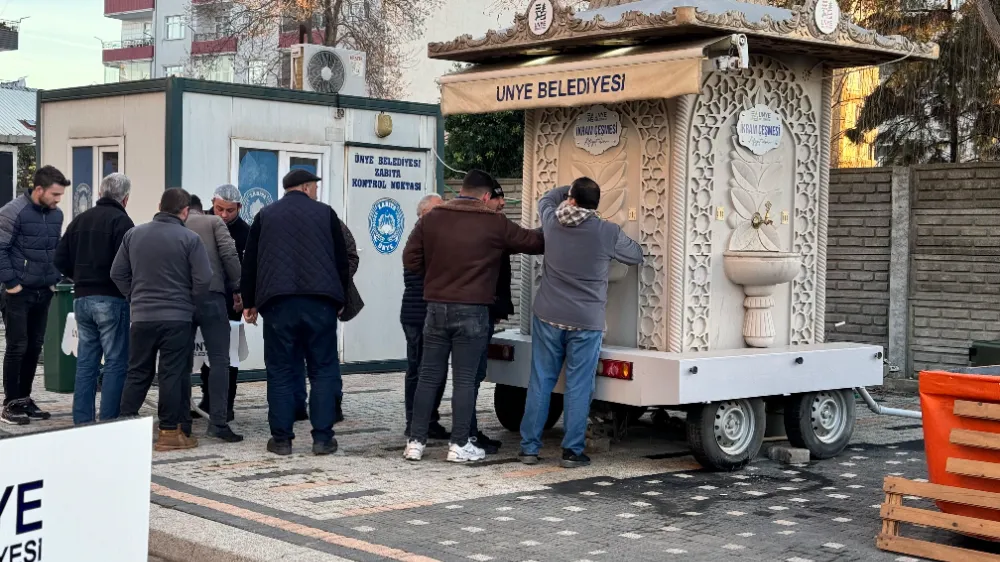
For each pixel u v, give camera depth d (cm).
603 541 600
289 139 1220
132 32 6938
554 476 767
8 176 2628
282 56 3475
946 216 1156
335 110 1254
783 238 872
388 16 3294
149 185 1160
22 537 299
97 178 1226
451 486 729
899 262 1186
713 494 721
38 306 938
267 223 817
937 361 1168
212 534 590
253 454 827
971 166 1137
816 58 878
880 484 759
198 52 4934
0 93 3228
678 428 957
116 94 1192
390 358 1317
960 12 1530
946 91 1559
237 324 934
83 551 316
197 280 828
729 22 745
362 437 905
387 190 1300
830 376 836
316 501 678
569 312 779
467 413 809
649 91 746
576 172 870
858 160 1719
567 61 806
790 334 877
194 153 1152
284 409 827
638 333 830
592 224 775
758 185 850
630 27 753
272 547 566
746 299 843
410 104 1314
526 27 814
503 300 825
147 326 823
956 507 583
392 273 1312
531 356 823
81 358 878
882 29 1565
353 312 870
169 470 763
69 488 312
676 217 803
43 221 930
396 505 671
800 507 688
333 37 3102
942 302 1162
